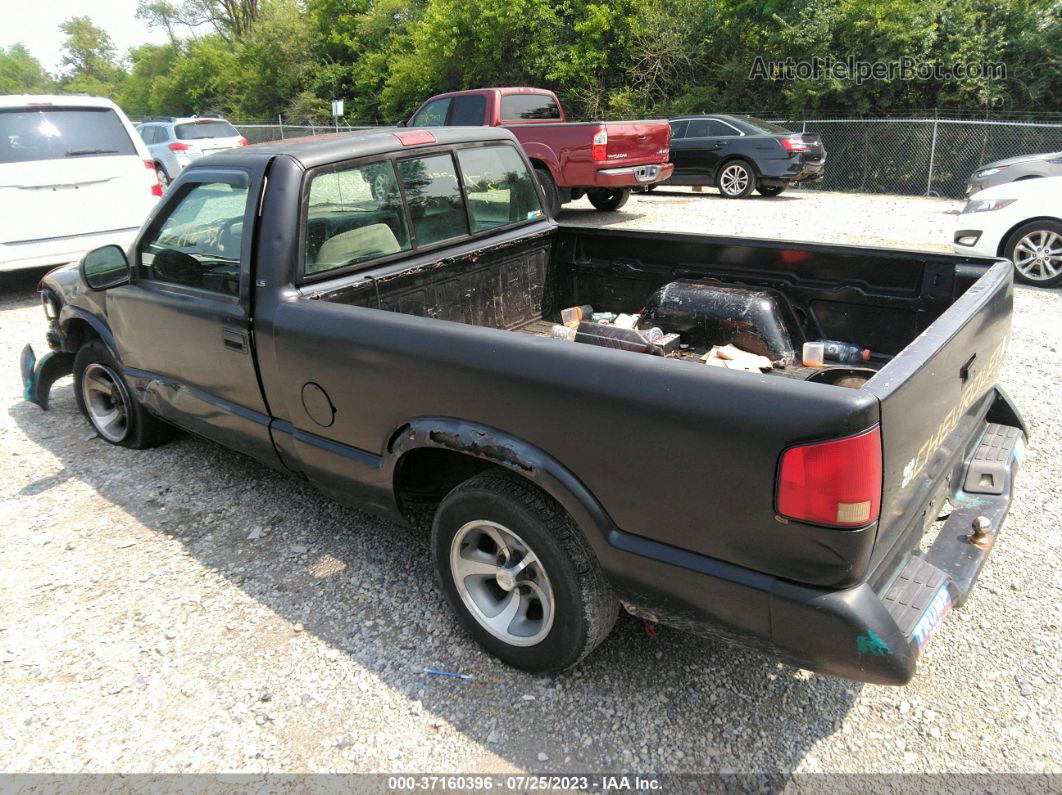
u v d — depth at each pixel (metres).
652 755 2.39
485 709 2.60
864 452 1.81
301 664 2.84
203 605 3.20
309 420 3.12
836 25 18.48
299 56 36.16
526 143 10.68
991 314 2.70
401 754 2.43
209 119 18.66
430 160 3.71
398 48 29.88
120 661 2.89
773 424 1.86
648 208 12.96
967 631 2.87
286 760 2.42
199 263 3.44
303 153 3.15
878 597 1.99
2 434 5.02
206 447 4.74
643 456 2.10
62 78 78.81
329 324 2.85
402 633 2.99
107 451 4.73
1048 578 3.14
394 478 2.87
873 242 9.42
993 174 10.77
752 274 3.87
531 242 4.36
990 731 2.42
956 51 17.16
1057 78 16.89
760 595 2.01
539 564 2.51
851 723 2.48
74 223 8.12
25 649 2.97
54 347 4.94
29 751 2.49
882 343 3.52
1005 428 3.18
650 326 3.81
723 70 20.42
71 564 3.52
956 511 2.70
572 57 22.31
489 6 22.92
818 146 14.10
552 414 2.26
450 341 2.48
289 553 3.56
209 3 51.00
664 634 2.92
